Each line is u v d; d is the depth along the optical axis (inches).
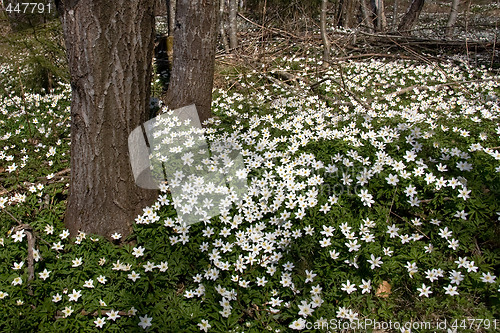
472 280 116.6
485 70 303.1
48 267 125.6
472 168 145.2
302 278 120.6
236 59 353.4
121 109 130.4
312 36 374.6
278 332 111.7
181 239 131.4
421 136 164.1
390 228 126.2
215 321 113.4
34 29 286.7
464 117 205.2
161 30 596.4
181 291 126.6
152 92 296.2
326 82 277.6
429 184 138.3
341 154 167.8
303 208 140.3
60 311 115.6
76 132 131.5
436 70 304.8
